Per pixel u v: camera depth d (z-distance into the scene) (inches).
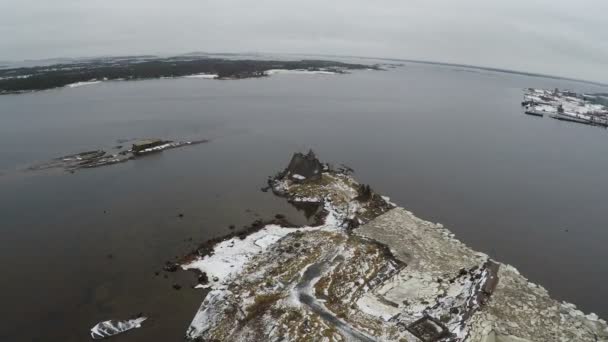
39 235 1950.1
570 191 2642.7
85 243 1871.3
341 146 3577.8
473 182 2741.1
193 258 1711.4
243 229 1988.2
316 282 1493.6
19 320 1365.7
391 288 1494.8
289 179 2586.1
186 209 2236.7
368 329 1262.3
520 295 1489.9
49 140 3690.9
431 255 1744.6
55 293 1507.1
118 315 1374.3
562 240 1984.5
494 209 2315.5
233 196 2423.7
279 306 1358.3
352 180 2613.2
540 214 2272.4
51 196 2433.6
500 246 1904.5
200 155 3307.1
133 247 1828.2
